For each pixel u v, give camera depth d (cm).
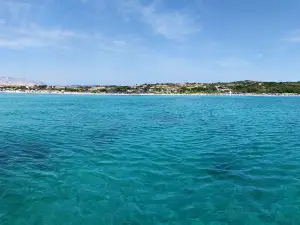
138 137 2227
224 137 2211
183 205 941
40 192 1048
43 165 1411
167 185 1116
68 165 1409
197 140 2080
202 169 1328
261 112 4822
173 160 1491
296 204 953
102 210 905
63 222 830
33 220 839
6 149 1784
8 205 937
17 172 1294
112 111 5041
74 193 1038
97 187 1098
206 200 978
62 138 2192
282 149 1772
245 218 860
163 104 7706
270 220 850
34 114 4328
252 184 1130
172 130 2616
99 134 2388
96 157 1568
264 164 1420
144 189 1076
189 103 8338
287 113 4603
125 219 851
